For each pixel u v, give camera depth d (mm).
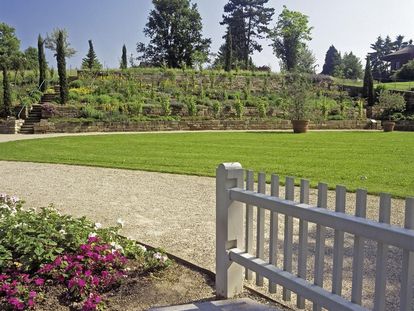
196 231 4074
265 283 2723
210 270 2957
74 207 5164
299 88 20688
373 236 1648
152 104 22344
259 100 25328
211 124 21734
